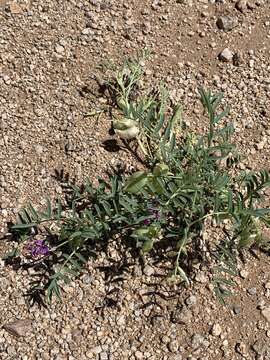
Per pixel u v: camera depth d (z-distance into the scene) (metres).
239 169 0.41
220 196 0.37
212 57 0.44
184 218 0.36
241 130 0.42
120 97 0.42
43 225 0.39
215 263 0.38
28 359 0.37
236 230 0.38
